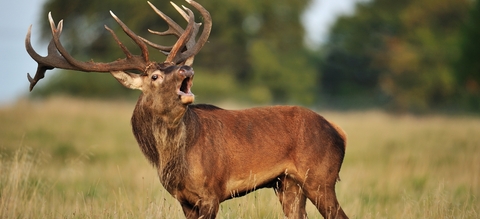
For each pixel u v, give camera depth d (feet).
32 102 173.99
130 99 307.58
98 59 306.14
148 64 52.54
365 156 106.93
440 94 326.65
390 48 365.81
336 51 412.16
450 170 91.81
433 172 90.12
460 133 130.62
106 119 153.17
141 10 295.48
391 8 398.42
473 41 220.43
